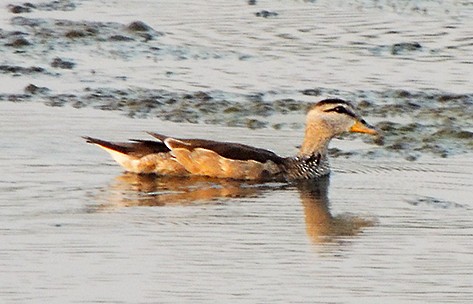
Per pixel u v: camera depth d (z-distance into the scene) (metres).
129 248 15.04
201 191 17.47
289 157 18.33
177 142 18.17
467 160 18.94
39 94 21.66
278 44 24.86
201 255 14.86
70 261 14.60
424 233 15.72
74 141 19.22
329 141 18.33
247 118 20.80
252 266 14.53
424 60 23.83
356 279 14.23
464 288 14.00
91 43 24.88
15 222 15.86
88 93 21.78
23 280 14.06
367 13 27.23
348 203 16.95
